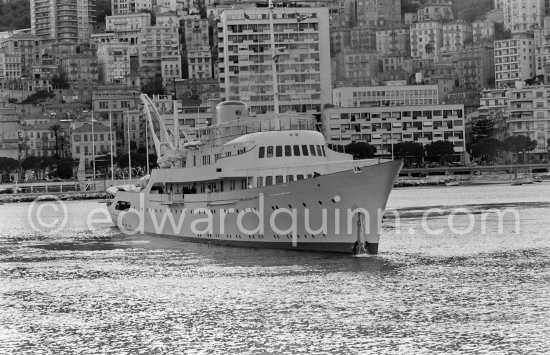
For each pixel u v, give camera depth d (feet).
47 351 292.61
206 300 351.25
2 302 366.22
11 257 513.45
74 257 497.46
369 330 301.43
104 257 487.20
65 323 326.24
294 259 427.33
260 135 455.63
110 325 320.91
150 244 529.04
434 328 301.84
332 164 440.45
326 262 415.64
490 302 335.67
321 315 321.52
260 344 291.17
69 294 377.30
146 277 407.85
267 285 372.38
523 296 344.69
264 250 451.53
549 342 282.56
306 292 356.79
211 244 488.85
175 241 528.63
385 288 362.94
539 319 308.60
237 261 431.02
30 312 345.72
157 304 349.41
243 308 335.67
